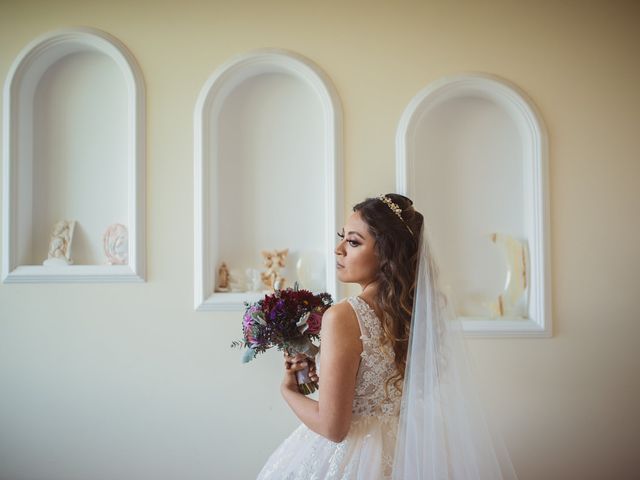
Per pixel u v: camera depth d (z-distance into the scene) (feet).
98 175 8.76
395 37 8.34
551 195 8.25
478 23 8.34
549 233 8.17
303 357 5.41
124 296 8.18
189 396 8.11
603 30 8.32
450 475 4.83
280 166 8.76
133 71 8.21
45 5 8.34
